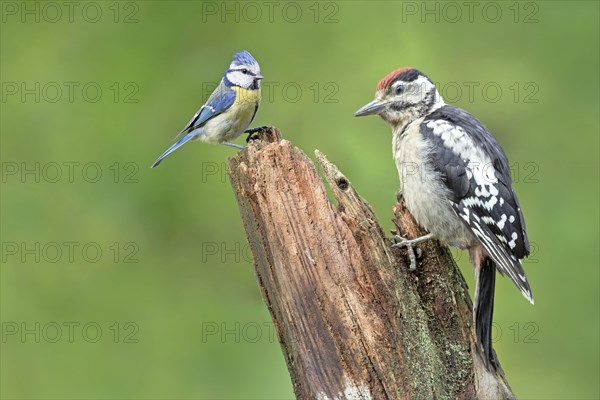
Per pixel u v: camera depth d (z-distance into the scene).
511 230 8.56
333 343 7.20
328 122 13.93
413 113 9.57
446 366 7.71
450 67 14.45
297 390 7.46
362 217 7.51
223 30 14.37
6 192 13.87
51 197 13.88
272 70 14.27
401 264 7.94
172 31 14.32
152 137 13.84
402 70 9.66
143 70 14.07
